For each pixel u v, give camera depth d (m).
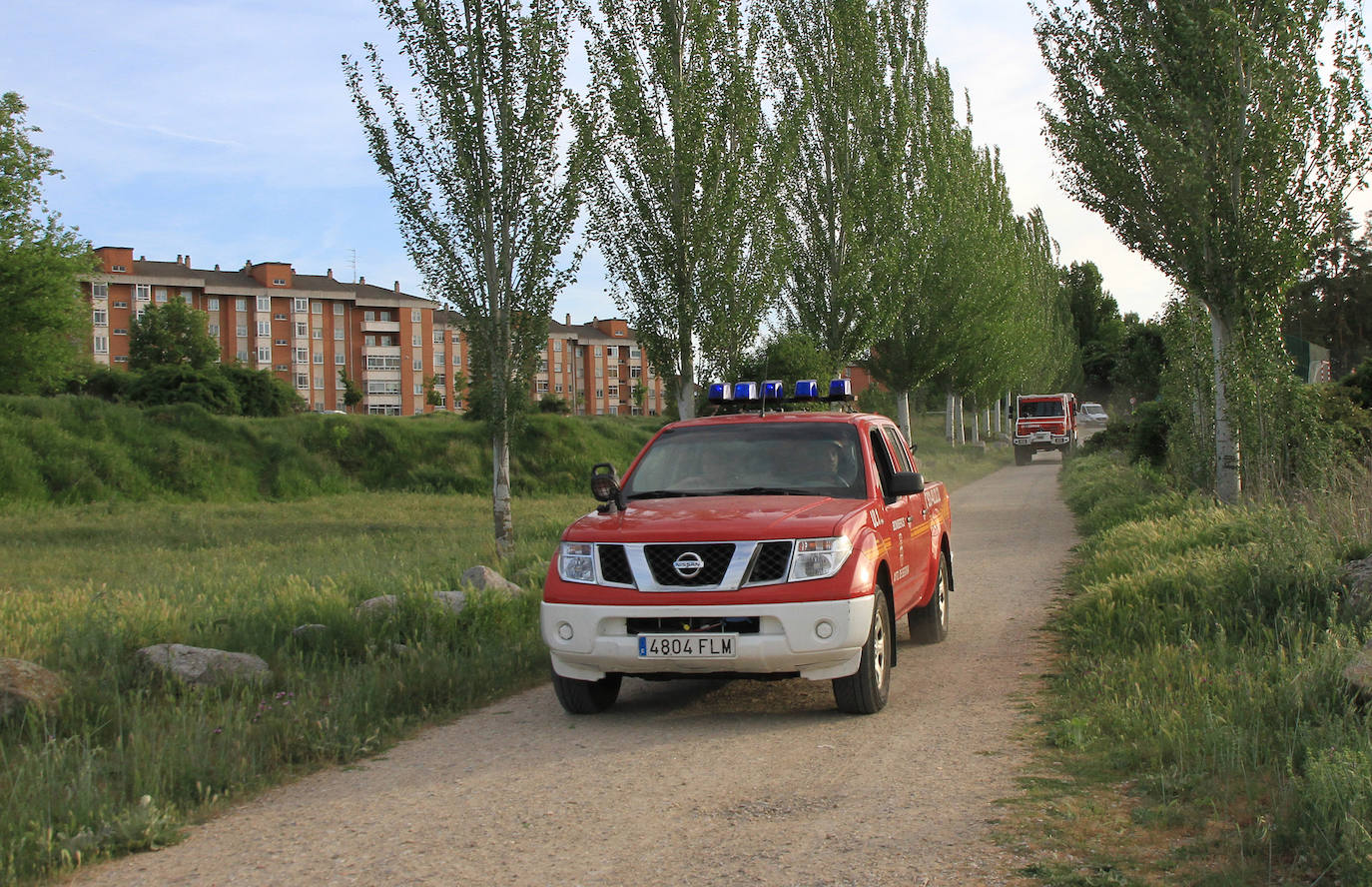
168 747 5.50
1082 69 16.56
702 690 7.35
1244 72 15.48
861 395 48.59
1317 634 6.91
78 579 14.40
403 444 36.03
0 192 37.22
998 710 6.30
